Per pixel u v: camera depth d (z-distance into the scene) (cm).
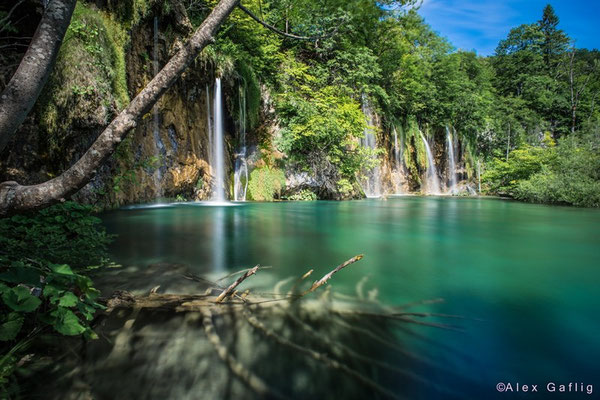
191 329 230
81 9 769
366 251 525
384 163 2431
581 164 1819
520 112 3572
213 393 167
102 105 767
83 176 203
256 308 270
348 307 279
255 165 1566
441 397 168
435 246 578
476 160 3238
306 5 1827
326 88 1791
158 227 701
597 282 371
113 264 400
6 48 622
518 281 373
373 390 172
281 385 174
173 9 1073
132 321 239
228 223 798
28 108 192
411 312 275
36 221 336
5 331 178
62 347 202
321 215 1049
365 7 1966
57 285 202
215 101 1370
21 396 161
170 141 1210
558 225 884
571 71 3853
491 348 219
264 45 1591
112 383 173
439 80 3022
